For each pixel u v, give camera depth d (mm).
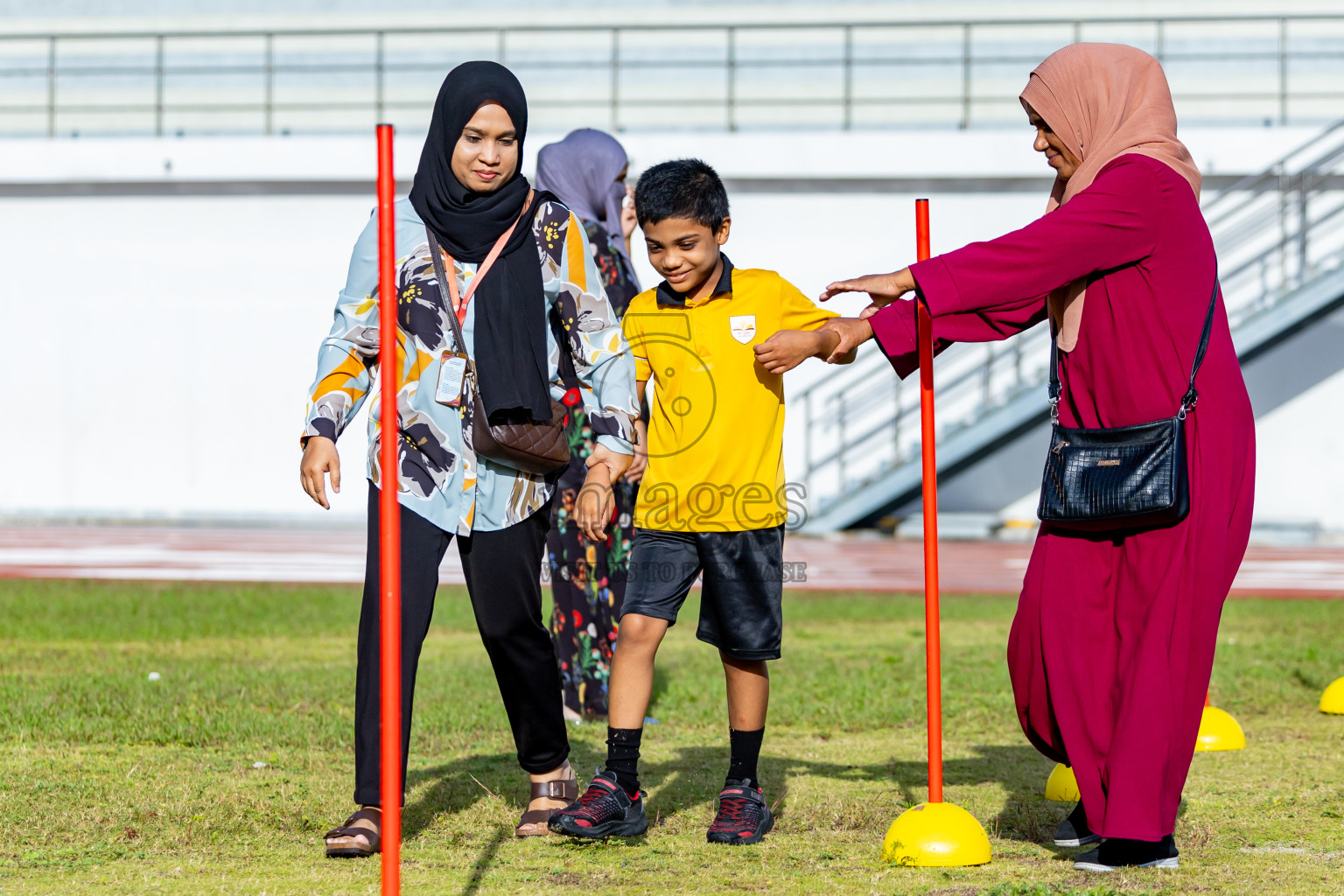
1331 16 35938
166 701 9945
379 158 5008
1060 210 6051
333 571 23750
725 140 34062
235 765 8031
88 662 12234
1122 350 6070
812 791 7566
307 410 6207
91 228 34719
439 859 6031
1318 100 35906
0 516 33812
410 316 6227
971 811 7129
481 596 6344
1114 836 5715
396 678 4789
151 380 34719
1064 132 6414
